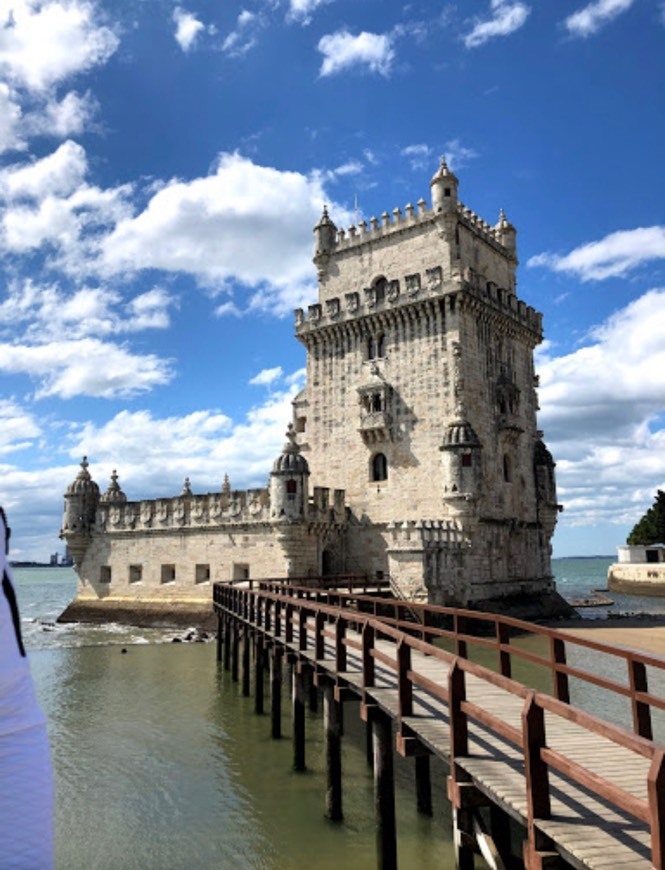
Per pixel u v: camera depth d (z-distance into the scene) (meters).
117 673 34.56
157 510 55.00
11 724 3.95
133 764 20.83
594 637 43.94
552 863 7.95
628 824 8.12
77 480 60.88
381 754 14.49
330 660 18.66
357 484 52.69
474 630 44.53
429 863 14.25
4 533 4.22
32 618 67.94
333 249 58.50
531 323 58.62
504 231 61.34
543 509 56.81
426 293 50.56
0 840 3.72
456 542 45.19
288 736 23.80
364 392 52.50
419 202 53.72
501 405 53.31
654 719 24.20
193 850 15.28
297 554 46.44
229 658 35.34
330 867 14.41
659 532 102.38
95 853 15.19
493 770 10.05
